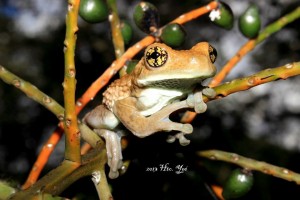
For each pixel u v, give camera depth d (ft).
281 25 1.10
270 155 2.26
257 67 3.19
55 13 3.64
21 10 3.85
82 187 1.04
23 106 3.22
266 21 2.80
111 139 0.99
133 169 1.08
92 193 1.04
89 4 1.03
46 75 3.26
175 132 0.96
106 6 1.04
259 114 3.11
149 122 0.93
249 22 1.09
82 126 0.95
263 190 1.52
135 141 0.98
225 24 1.08
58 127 1.03
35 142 3.14
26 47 3.58
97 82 1.04
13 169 2.99
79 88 2.92
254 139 2.44
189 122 1.04
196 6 3.03
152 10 1.05
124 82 1.03
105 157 0.93
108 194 0.90
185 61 0.93
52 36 3.47
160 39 1.05
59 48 3.33
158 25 1.06
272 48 2.97
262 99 3.11
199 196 1.28
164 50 0.94
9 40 3.71
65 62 0.85
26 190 0.86
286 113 3.12
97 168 0.91
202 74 0.92
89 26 3.13
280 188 1.54
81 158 0.90
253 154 2.28
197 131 2.33
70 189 1.04
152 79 0.94
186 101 0.91
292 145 2.89
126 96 1.01
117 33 1.07
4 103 3.16
